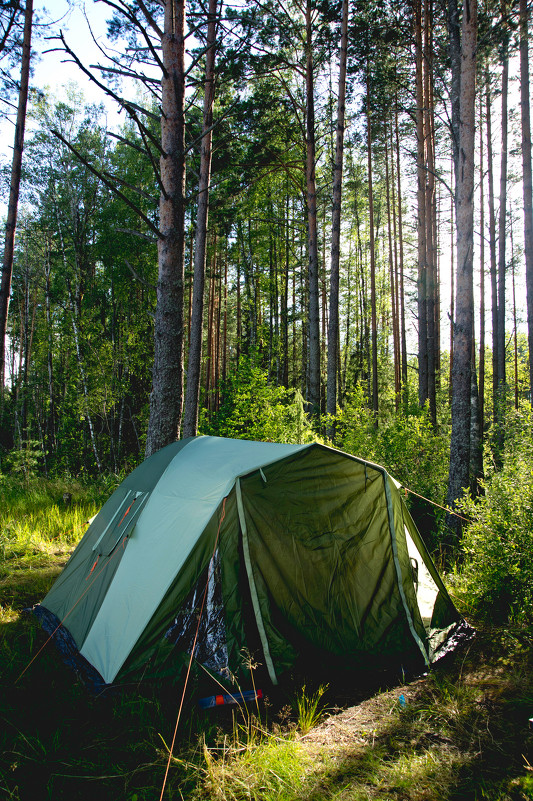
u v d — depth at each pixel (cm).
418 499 743
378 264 2909
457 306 694
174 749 288
